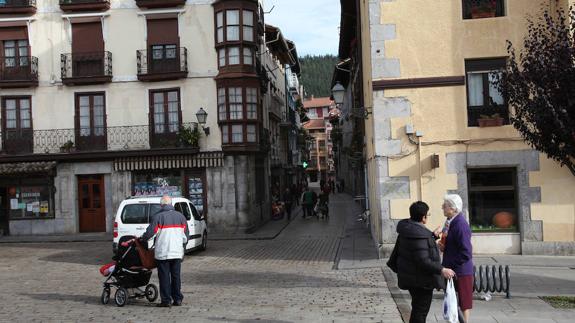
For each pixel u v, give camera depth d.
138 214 15.45
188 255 17.11
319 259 15.34
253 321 7.60
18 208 24.48
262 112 27.88
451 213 6.74
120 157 24.06
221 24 24.22
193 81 24.41
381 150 14.05
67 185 24.39
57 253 18.39
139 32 24.55
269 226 26.66
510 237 13.65
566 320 7.37
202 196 24.11
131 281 9.20
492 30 13.85
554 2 13.62
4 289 11.26
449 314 6.27
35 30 24.73
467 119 13.90
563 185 13.40
